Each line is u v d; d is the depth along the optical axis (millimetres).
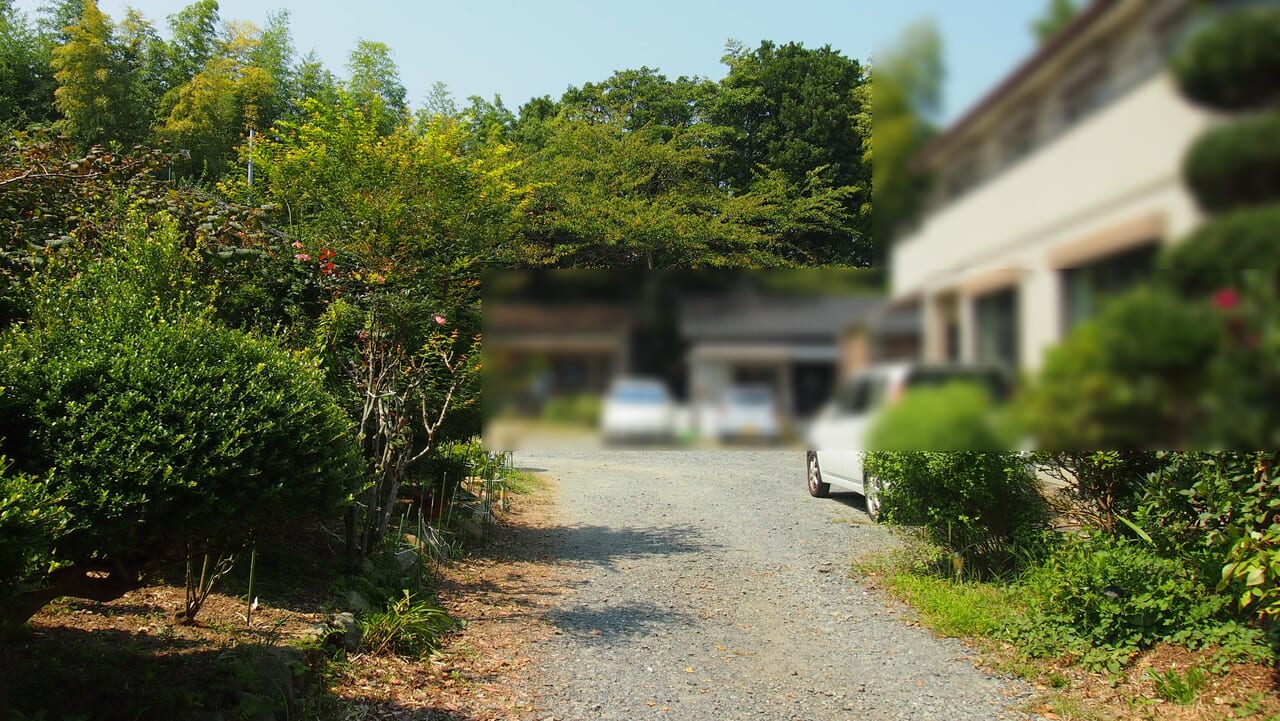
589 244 21234
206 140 20672
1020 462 5672
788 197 19594
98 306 3561
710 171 26250
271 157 12320
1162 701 3998
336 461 3303
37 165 5742
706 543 7797
